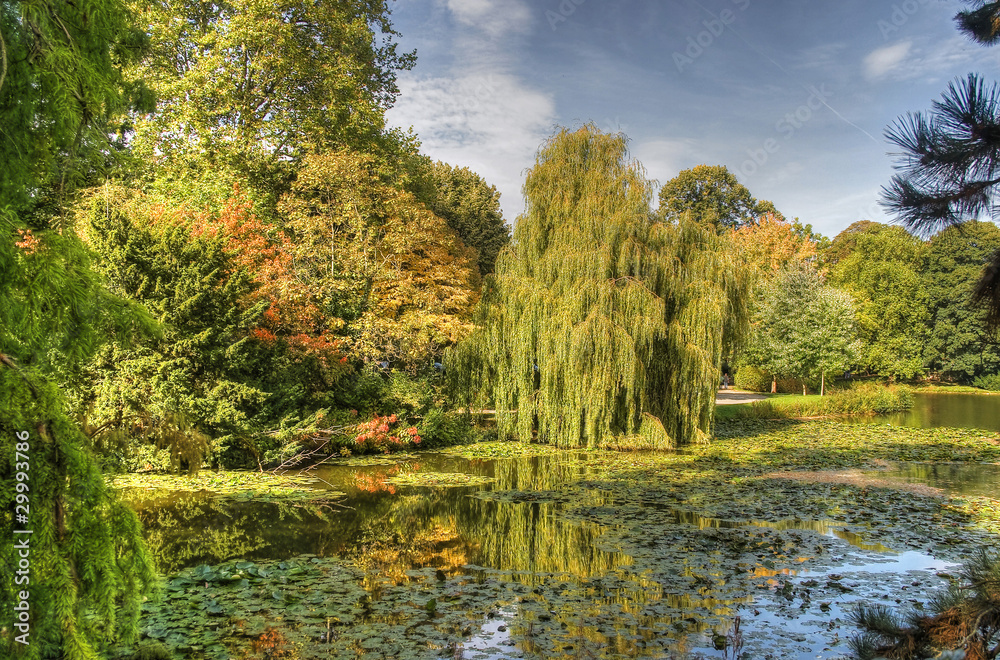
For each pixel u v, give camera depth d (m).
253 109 22.41
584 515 9.31
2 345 2.82
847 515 9.35
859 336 41.66
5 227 2.75
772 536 8.21
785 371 30.98
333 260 20.30
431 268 25.36
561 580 6.56
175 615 5.50
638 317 15.13
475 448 15.92
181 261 11.99
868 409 28.91
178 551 7.46
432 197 29.53
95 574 2.86
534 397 16.52
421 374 19.38
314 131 22.08
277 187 22.61
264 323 14.80
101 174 3.68
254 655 4.80
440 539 8.05
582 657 4.84
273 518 9.00
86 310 3.01
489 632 5.26
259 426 12.73
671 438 16.28
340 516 9.20
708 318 15.79
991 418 26.33
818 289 30.73
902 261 45.41
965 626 2.79
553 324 15.55
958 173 3.05
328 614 5.60
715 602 5.96
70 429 2.92
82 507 2.92
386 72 26.47
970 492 11.15
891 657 2.98
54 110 2.95
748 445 16.98
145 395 10.41
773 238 39.09
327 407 14.95
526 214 17.38
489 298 17.70
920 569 6.91
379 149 24.45
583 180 16.84
